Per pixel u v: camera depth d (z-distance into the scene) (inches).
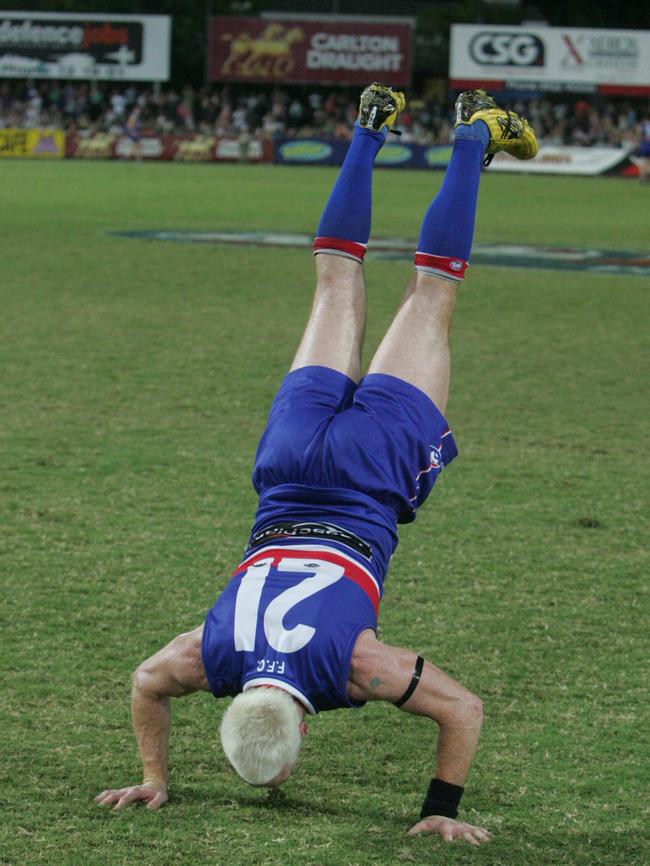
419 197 1521.9
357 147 246.7
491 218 1317.7
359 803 203.3
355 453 202.2
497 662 259.3
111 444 421.1
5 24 2345.0
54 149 2257.6
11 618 276.7
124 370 536.1
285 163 2244.1
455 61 2313.0
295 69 2364.7
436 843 188.2
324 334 227.8
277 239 1055.0
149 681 192.7
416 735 229.3
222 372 537.6
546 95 2529.5
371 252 979.9
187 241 1023.0
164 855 184.2
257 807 200.4
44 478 381.4
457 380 538.0
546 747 223.5
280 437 207.9
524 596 296.8
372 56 2351.1
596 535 343.0
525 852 187.3
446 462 218.7
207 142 2247.8
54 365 542.3
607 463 414.6
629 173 2138.3
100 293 745.6
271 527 196.9
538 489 383.9
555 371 561.3
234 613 181.2
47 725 228.2
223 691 183.6
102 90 2613.2
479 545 332.2
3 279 789.2
